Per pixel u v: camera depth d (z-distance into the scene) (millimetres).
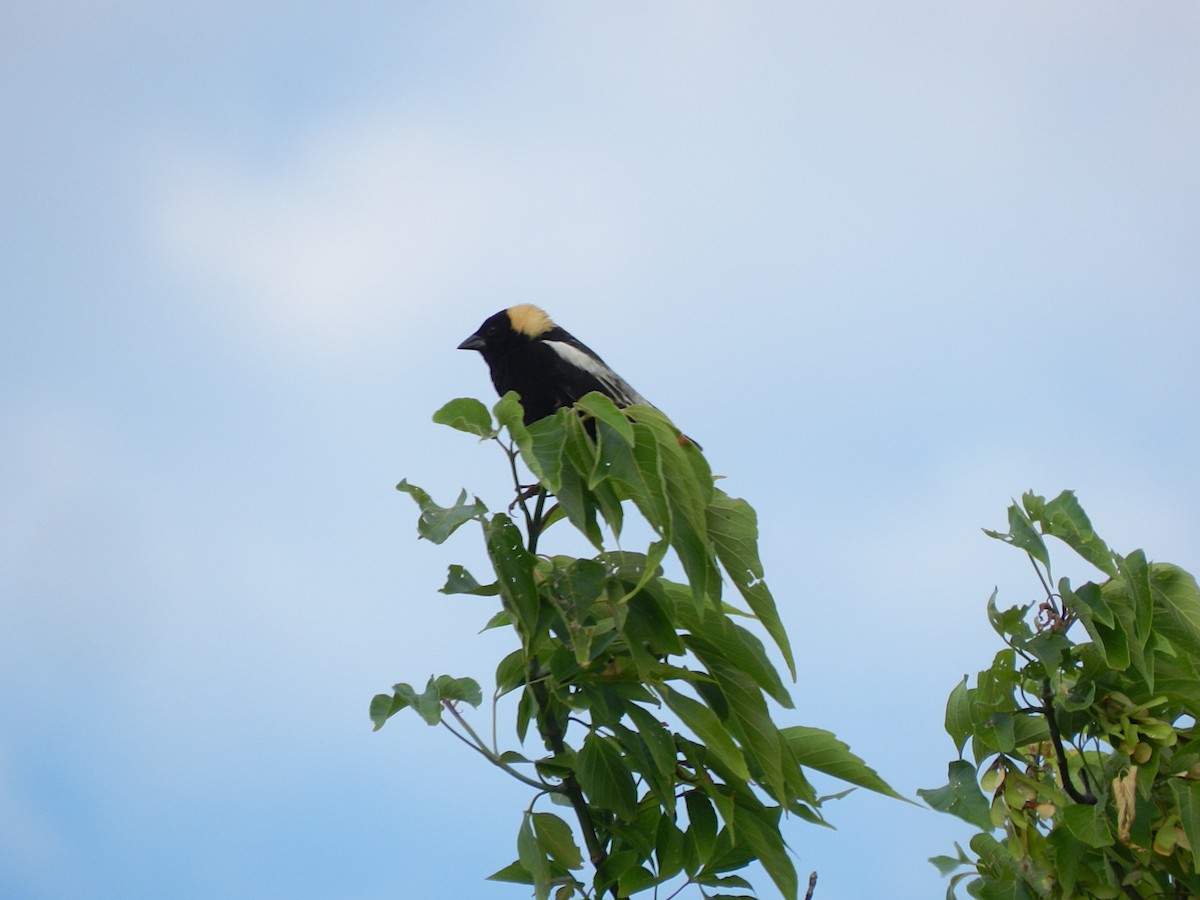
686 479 6215
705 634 6852
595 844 7082
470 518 6340
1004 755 7742
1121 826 7371
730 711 6832
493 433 6477
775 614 6410
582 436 6445
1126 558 7277
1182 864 7422
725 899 7137
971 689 7836
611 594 6598
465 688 6773
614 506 6426
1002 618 7664
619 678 7039
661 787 6926
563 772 7137
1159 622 7574
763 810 7277
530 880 7324
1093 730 7879
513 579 6395
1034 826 7590
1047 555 7523
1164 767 7562
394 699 6652
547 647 7145
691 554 6203
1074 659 7867
